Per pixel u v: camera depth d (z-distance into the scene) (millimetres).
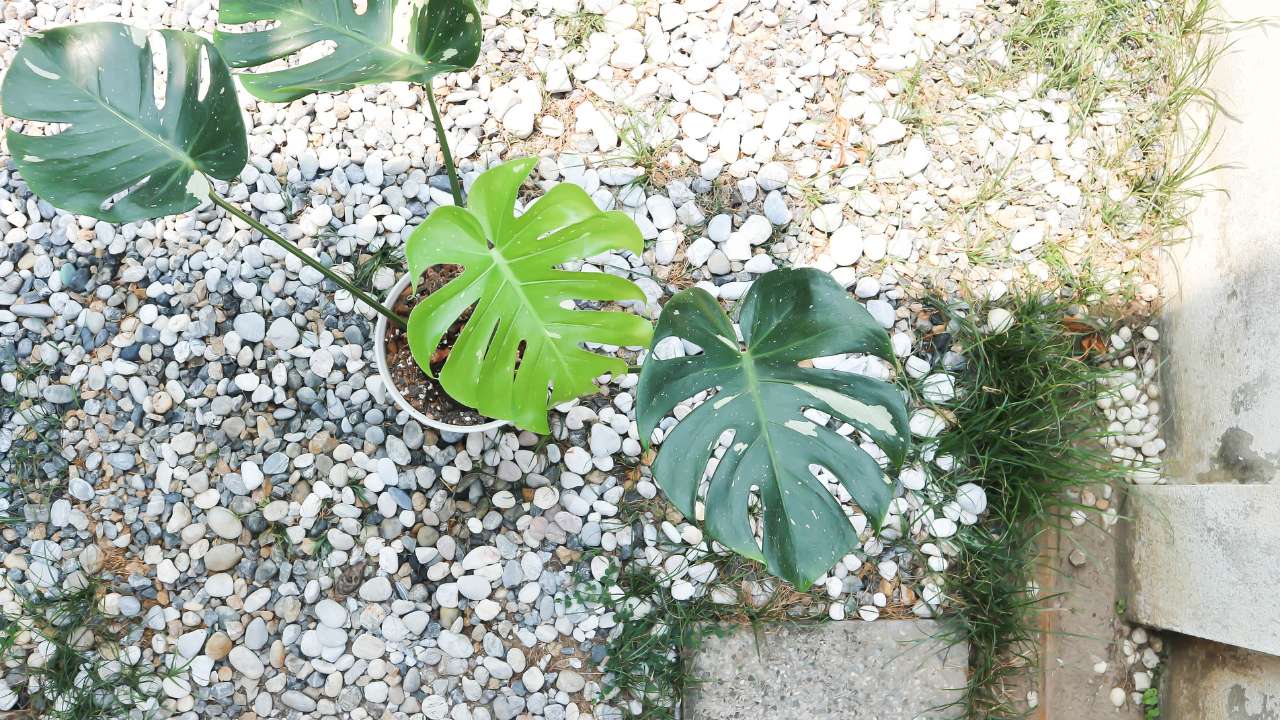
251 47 1202
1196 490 1429
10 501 1538
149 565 1534
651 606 1534
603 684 1534
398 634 1531
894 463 1157
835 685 1512
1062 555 1566
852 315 1180
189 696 1527
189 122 1156
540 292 1152
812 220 1587
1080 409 1571
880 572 1542
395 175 1573
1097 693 1556
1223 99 1521
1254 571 1320
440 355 1450
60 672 1504
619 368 1184
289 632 1527
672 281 1576
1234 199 1481
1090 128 1608
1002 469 1523
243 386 1538
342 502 1536
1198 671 1507
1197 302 1540
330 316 1550
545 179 1575
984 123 1603
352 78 1180
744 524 1166
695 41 1594
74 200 1124
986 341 1550
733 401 1188
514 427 1534
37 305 1550
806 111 1603
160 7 1599
